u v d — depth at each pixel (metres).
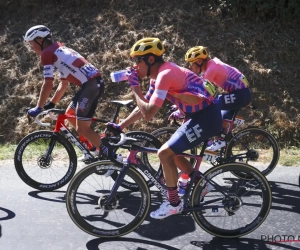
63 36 7.57
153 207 4.40
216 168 3.69
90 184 4.73
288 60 7.36
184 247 3.62
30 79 7.11
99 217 3.96
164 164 3.59
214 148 5.04
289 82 7.09
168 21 7.68
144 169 3.74
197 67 4.93
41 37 4.65
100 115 6.75
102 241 3.70
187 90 3.55
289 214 4.26
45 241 3.67
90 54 7.32
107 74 7.12
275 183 5.08
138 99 3.52
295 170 5.52
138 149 3.66
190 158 4.13
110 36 7.52
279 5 7.80
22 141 4.75
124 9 7.87
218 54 7.34
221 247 3.63
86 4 7.97
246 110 6.73
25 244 3.62
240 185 3.85
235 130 6.51
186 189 3.75
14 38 7.58
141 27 7.63
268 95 6.89
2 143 6.54
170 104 6.73
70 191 3.63
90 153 4.88
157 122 6.62
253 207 4.01
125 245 3.64
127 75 3.61
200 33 7.59
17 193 4.68
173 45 7.38
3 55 7.39
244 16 7.80
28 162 5.43
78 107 4.69
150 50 3.53
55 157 5.64
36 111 4.67
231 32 7.61
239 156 4.94
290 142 6.45
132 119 4.64
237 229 3.76
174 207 3.67
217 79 4.94
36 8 8.01
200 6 7.89
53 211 4.25
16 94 6.98
